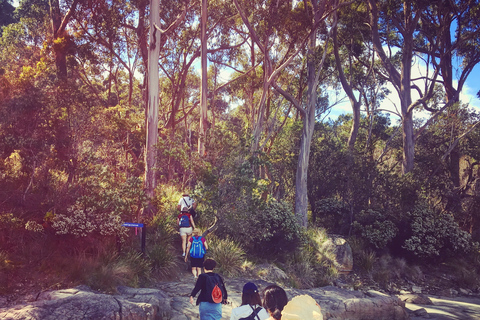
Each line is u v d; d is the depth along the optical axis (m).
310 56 20.50
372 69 28.50
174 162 13.44
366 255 17.02
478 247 18.80
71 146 10.45
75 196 9.73
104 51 23.97
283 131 26.86
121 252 10.05
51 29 24.09
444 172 24.00
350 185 20.28
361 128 37.84
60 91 11.28
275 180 23.34
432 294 15.52
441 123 25.56
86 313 6.54
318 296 10.92
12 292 7.25
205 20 17.34
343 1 21.45
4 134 9.43
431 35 27.38
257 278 11.77
